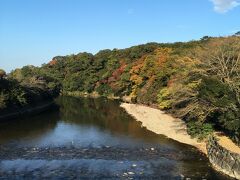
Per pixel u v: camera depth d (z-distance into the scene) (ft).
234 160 86.38
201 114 130.11
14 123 173.47
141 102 259.60
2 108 189.37
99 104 284.82
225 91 111.75
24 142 128.26
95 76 395.55
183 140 131.85
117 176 88.63
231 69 125.59
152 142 129.18
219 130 127.13
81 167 96.12
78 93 396.98
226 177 87.25
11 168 94.48
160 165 98.43
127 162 101.40
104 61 410.72
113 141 131.34
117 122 180.75
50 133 147.54
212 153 100.83
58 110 236.43
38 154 110.11
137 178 87.04
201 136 128.26
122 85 325.21
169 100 194.90
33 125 168.55
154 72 255.50
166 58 254.68
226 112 107.65
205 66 143.23
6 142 127.85
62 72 442.50
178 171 92.63
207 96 120.37
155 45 382.83
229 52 136.36
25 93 225.56
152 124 169.07
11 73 400.06
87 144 125.90
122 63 369.91
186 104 158.71
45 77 358.23
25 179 85.61
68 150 116.16
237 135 104.94
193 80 150.41
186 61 178.40
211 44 176.96
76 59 447.01
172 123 166.91
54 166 96.84
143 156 108.37
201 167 96.32
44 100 271.90
